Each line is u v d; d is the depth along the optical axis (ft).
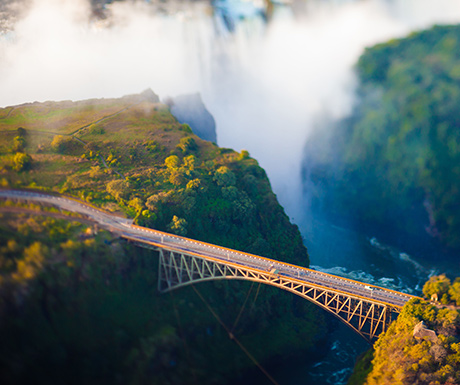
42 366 455.22
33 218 560.20
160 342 530.68
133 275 568.82
